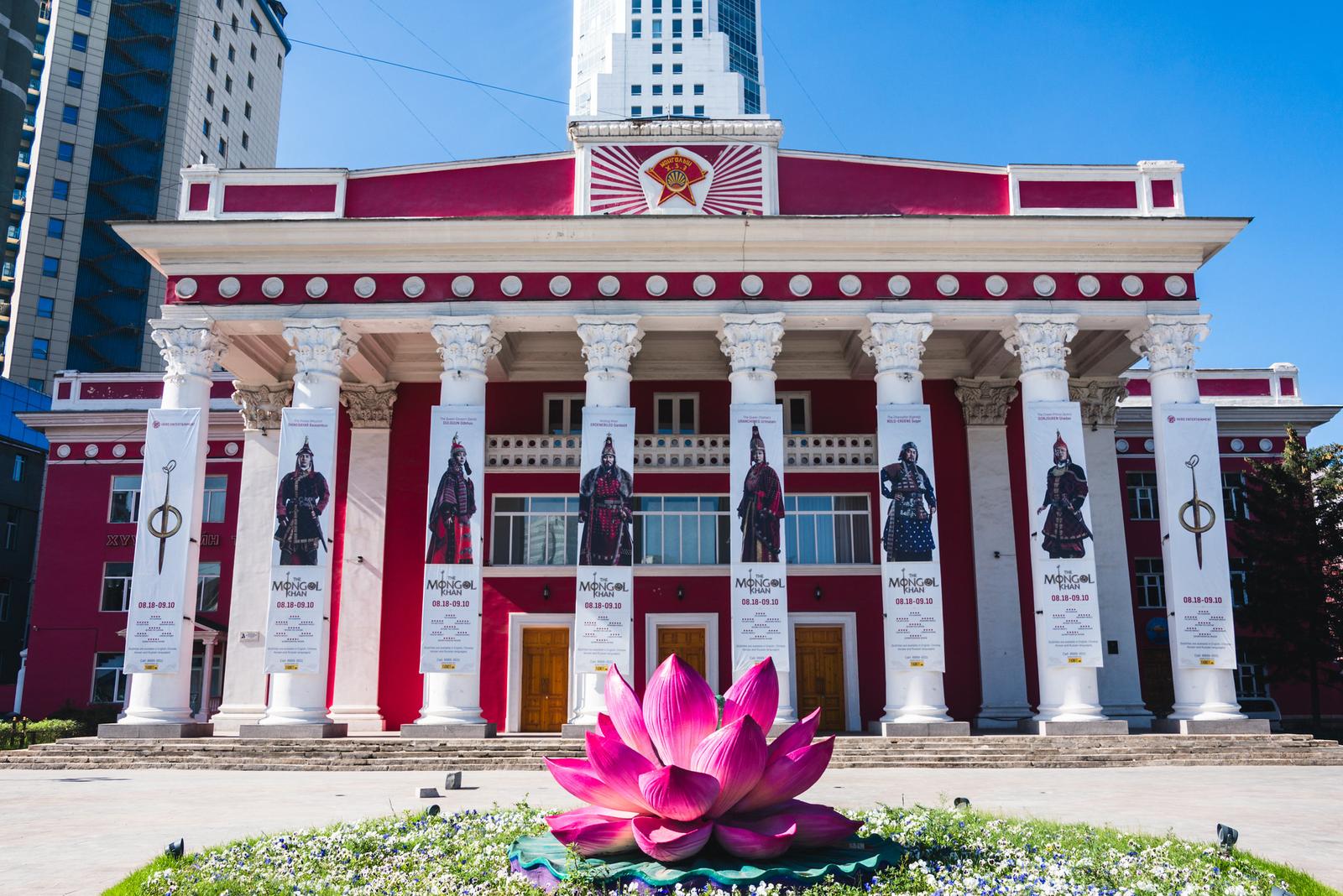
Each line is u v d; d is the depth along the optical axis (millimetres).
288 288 27734
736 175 29141
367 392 32625
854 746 23688
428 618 25312
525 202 29344
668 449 32219
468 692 25344
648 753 8461
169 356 27016
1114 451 32688
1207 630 25531
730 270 27891
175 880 8648
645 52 110375
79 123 73000
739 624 25266
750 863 8000
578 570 25484
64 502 41875
